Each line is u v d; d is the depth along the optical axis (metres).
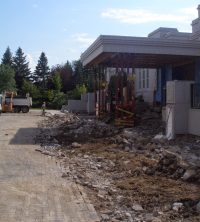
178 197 8.76
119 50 23.34
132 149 15.80
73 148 17.00
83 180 10.65
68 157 14.73
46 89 87.19
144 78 36.47
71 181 10.50
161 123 23.50
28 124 30.14
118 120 24.02
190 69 28.89
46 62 107.56
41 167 12.49
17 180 10.51
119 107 24.70
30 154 15.29
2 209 7.92
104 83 31.91
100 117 29.91
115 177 11.11
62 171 11.84
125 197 8.97
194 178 10.25
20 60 106.56
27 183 10.17
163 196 8.94
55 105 72.06
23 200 8.59
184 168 10.78
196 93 18.42
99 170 12.20
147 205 8.34
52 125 28.64
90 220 7.38
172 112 18.19
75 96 68.94
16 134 22.62
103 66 31.56
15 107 51.94
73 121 28.88
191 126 18.16
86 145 17.55
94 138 19.94
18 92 89.00
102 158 14.12
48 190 9.48
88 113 41.88
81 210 7.96
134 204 8.42
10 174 11.31
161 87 32.00
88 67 34.03
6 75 83.75
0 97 50.62
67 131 23.42
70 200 8.66
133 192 9.37
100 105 31.73
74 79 99.06
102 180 10.77
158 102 32.19
